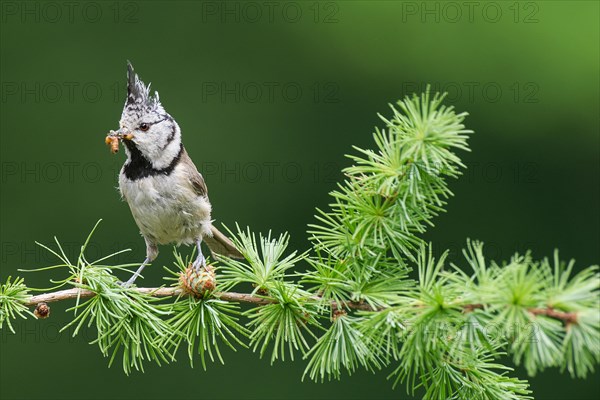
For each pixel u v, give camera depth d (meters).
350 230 5.19
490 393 5.02
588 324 3.89
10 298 5.18
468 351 4.78
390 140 4.99
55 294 5.23
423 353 4.71
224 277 5.27
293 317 5.16
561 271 4.09
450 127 4.85
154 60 14.28
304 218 14.28
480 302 4.16
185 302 5.32
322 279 5.05
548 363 3.94
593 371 3.90
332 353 4.99
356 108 14.65
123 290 5.24
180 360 12.82
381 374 13.10
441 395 5.01
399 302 4.59
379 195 5.14
